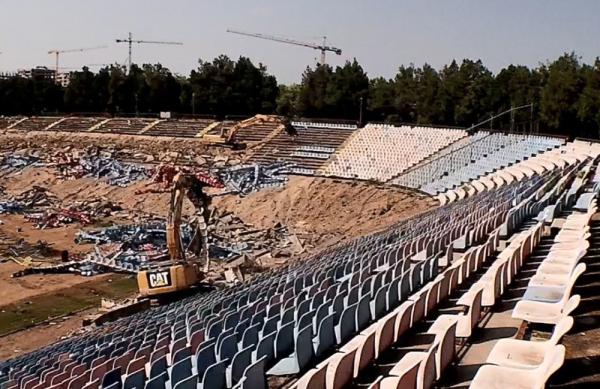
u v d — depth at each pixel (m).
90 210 67.62
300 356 13.52
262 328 15.98
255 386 11.70
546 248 21.89
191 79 115.81
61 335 33.56
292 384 12.70
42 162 88.25
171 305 33.03
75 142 98.56
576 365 11.05
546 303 13.63
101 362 18.83
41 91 123.81
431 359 10.89
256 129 87.94
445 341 11.84
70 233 58.91
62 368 19.80
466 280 19.03
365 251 28.14
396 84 100.25
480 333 14.09
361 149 73.94
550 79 74.06
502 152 58.81
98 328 31.17
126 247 52.44
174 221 37.75
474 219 28.28
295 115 104.06
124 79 120.25
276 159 76.75
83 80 123.12
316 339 14.31
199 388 12.70
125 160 86.38
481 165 57.53
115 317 34.69
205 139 78.38
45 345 31.80
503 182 47.75
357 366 12.37
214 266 45.16
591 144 51.81
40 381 18.78
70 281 44.06
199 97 113.75
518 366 10.67
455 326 12.57
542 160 50.75
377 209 57.91
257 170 72.50
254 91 115.81
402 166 67.44
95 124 107.25
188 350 15.61
